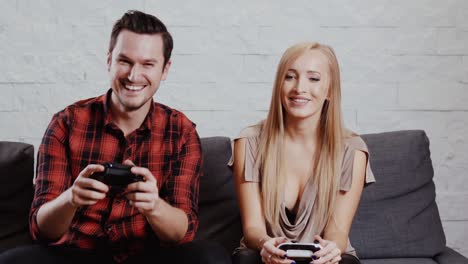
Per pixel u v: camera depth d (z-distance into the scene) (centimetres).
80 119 161
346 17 212
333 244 149
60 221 143
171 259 143
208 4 211
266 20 212
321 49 172
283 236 170
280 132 174
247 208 172
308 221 171
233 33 212
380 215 189
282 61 172
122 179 134
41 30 208
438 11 213
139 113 159
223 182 187
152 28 153
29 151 183
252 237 164
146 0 210
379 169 191
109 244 155
